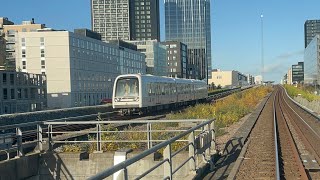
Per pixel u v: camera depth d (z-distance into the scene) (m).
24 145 15.55
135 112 36.47
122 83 36.12
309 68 144.75
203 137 13.63
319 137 22.53
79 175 16.03
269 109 50.16
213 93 93.88
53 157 16.17
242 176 12.48
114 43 141.25
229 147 18.28
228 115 33.44
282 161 15.25
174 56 187.50
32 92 95.81
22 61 112.88
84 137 19.73
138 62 157.50
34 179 15.75
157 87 40.31
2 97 84.19
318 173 13.62
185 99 51.38
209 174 12.69
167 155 9.05
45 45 111.44
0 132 19.38
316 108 46.31
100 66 127.06
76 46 114.00
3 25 165.12
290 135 23.06
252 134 24.22
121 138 17.95
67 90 110.12
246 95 79.50
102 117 29.59
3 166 13.62
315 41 124.06
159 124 23.89
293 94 97.50
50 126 16.86
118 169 5.25
